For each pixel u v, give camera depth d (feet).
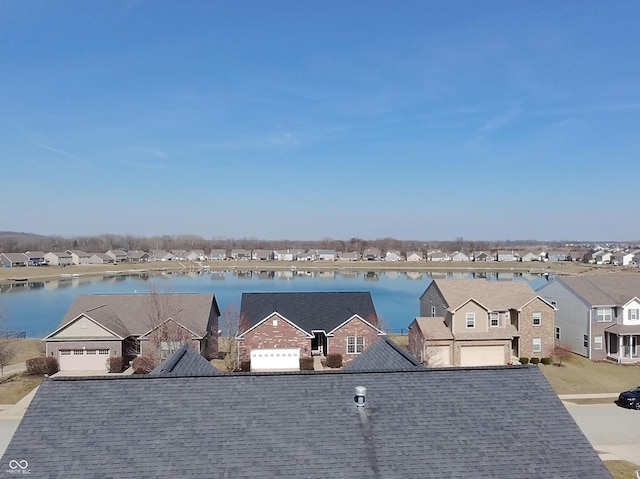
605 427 84.07
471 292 143.02
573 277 155.22
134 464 34.81
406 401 41.91
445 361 130.82
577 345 144.15
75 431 37.06
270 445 36.96
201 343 130.00
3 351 118.62
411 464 36.06
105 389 40.86
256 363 126.11
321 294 142.20
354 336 131.13
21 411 88.79
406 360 58.49
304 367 124.88
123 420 38.24
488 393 43.27
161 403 40.04
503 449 37.76
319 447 37.04
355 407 40.96
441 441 38.17
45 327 200.44
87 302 139.54
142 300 141.38
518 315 136.77
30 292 318.04
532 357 135.44
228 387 42.09
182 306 139.74
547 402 42.65
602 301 139.85
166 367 52.75
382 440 37.99
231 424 38.58
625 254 620.49
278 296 140.46
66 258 566.36
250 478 34.30
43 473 33.83
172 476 34.12
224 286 351.87
